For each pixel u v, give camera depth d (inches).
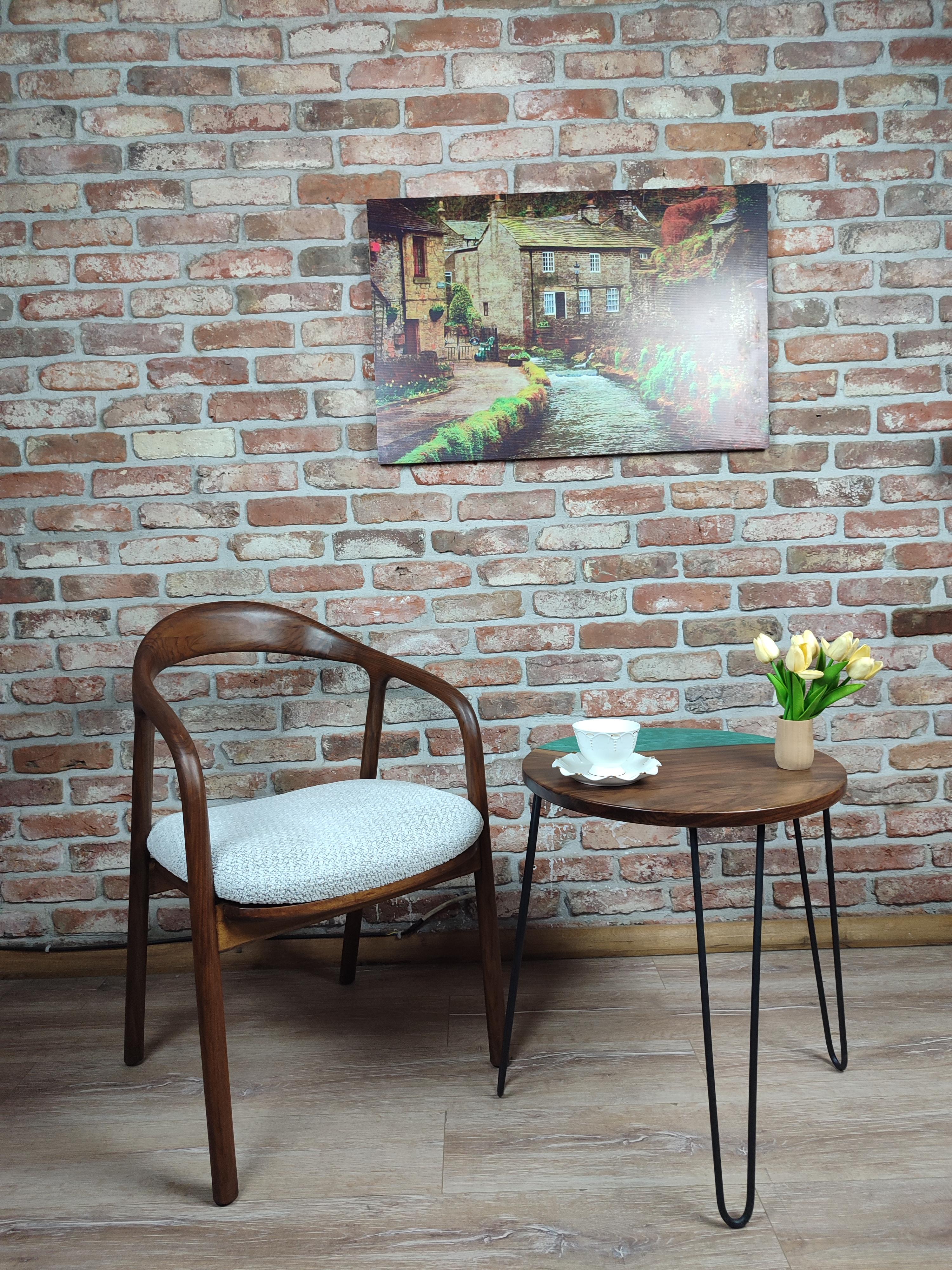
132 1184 52.1
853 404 75.8
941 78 73.4
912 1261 44.8
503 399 74.8
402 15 72.6
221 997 50.7
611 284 74.2
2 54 72.1
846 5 72.7
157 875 59.7
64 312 74.0
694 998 70.9
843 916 79.0
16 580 75.9
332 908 52.5
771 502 76.6
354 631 77.0
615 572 77.0
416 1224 48.1
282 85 72.9
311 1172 52.5
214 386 75.0
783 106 73.6
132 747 77.4
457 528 76.6
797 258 74.7
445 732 78.0
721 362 74.7
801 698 54.2
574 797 50.4
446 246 73.5
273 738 77.7
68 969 77.4
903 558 76.9
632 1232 47.1
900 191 74.2
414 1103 58.7
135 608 76.4
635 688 77.9
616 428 75.2
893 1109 56.7
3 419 74.7
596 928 78.6
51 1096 60.7
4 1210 50.1
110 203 73.4
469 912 79.2
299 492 76.0
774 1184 50.4
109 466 75.3
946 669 77.8
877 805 78.5
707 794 49.9
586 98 73.3
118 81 72.6
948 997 69.7
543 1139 54.7
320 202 73.8
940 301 74.9
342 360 75.0
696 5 72.8
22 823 77.4
